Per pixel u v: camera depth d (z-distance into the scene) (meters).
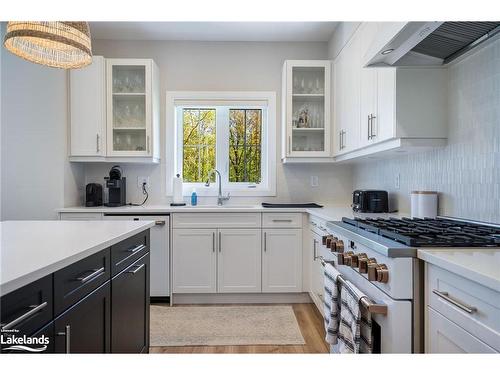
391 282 1.25
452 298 1.05
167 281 3.22
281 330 2.66
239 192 3.76
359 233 1.65
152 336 2.56
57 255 1.12
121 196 3.48
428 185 2.28
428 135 2.05
